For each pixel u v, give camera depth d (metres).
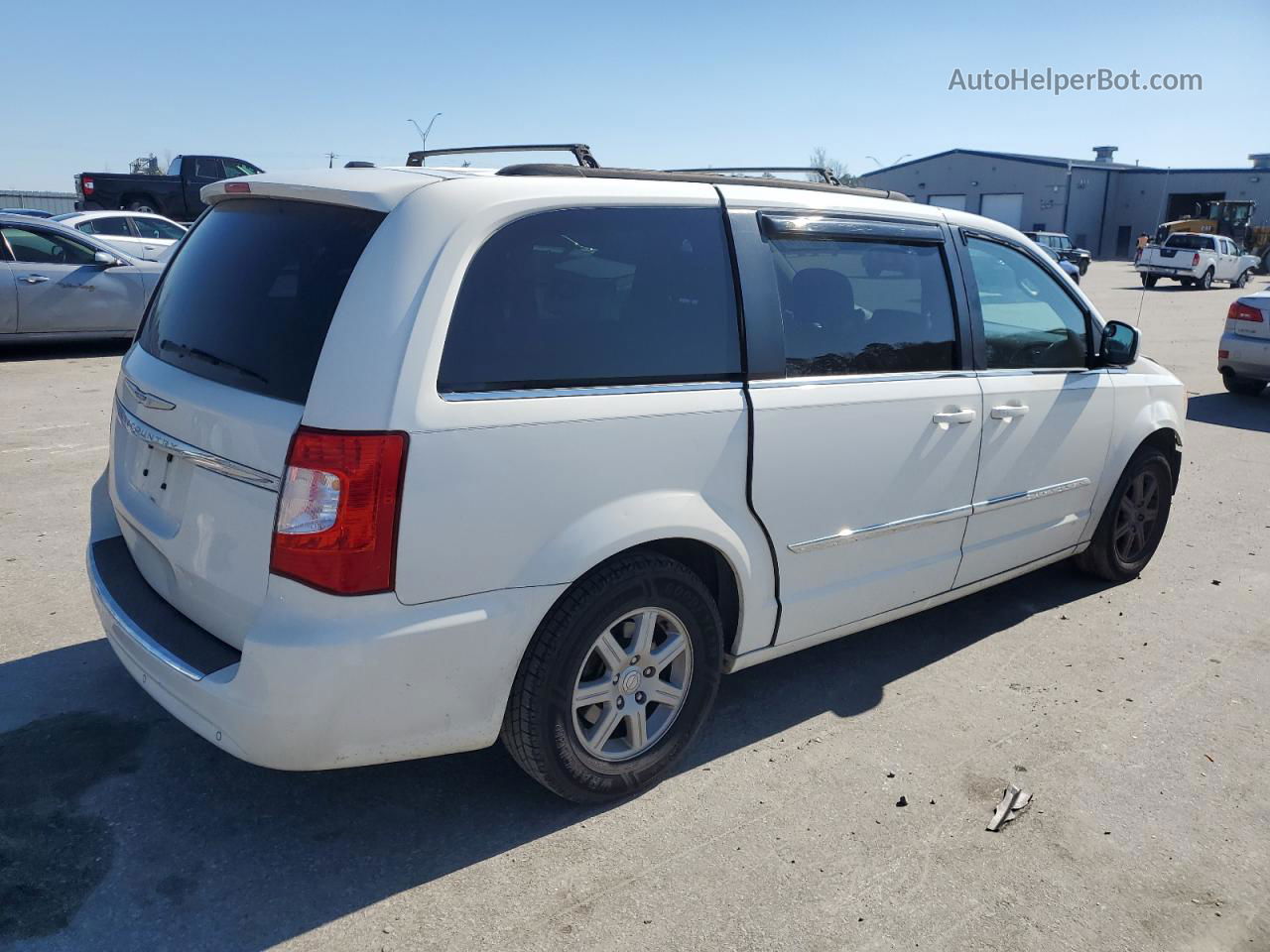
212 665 2.66
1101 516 4.95
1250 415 10.34
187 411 2.81
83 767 3.24
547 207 2.82
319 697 2.49
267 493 2.53
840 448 3.45
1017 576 4.82
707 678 3.28
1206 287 32.53
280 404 2.57
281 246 2.86
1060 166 57.28
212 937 2.55
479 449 2.61
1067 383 4.42
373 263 2.57
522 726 2.87
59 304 11.13
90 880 2.73
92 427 7.88
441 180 2.75
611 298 2.94
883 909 2.75
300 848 2.91
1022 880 2.90
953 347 3.92
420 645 2.57
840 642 4.48
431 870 2.84
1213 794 3.35
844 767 3.45
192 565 2.79
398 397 2.50
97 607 3.14
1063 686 4.10
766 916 2.70
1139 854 3.03
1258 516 6.68
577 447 2.78
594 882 2.82
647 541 2.97
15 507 5.84
